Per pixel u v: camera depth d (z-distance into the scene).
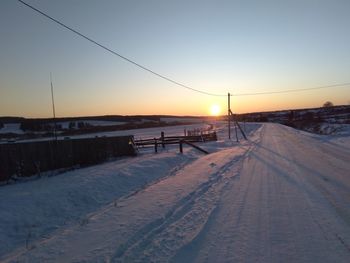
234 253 6.30
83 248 6.85
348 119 98.12
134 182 14.77
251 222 8.15
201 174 15.94
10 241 7.95
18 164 15.09
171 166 19.81
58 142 17.61
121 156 22.86
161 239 7.11
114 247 6.74
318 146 29.23
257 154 24.12
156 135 57.09
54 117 19.89
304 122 103.75
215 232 7.49
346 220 8.14
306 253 6.21
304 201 10.08
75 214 10.20
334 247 6.45
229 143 35.62
